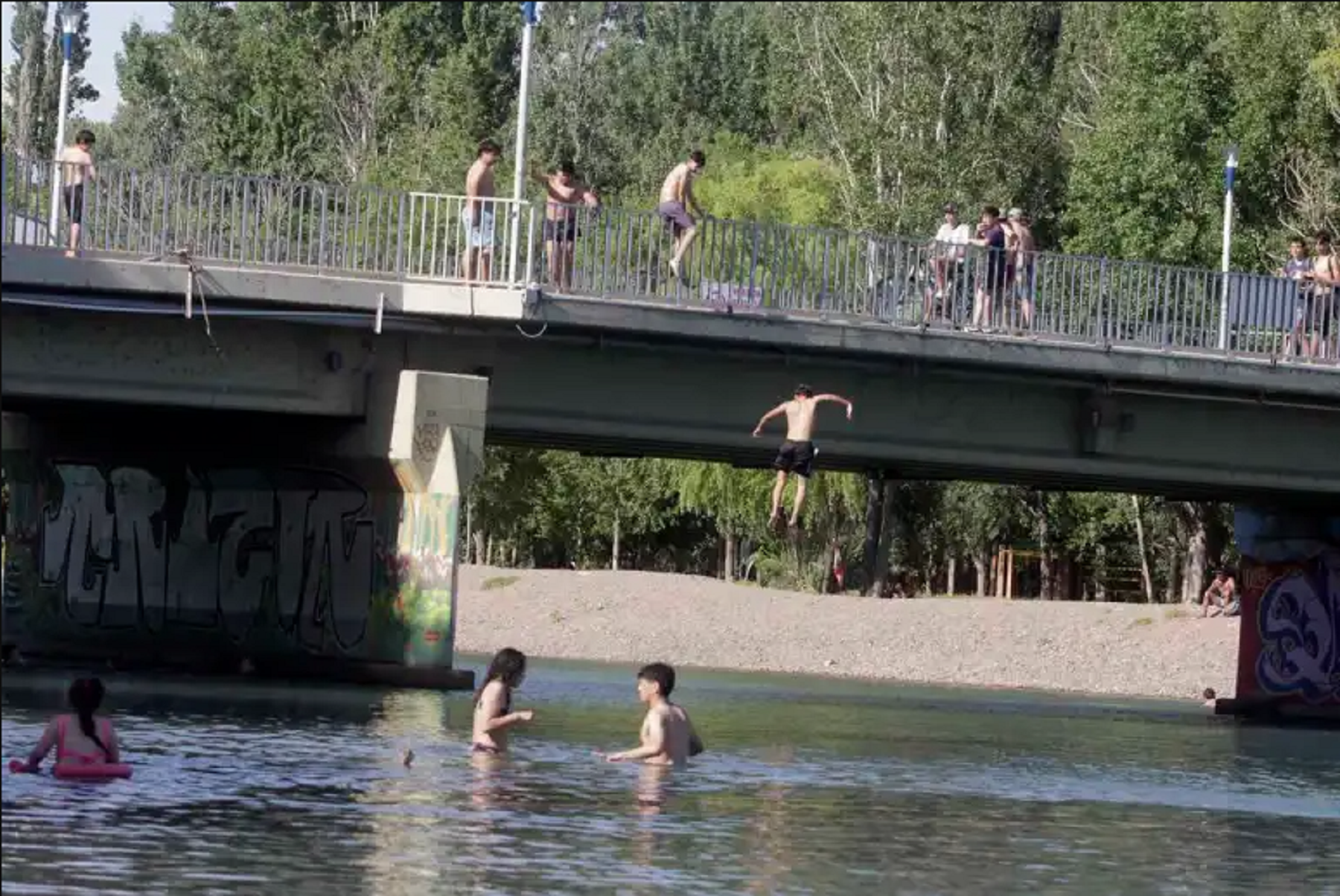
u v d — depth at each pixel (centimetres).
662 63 13375
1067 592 10450
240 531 4578
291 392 3966
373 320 3878
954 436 4341
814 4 9294
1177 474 4512
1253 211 8019
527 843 2120
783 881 1984
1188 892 2066
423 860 1998
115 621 4956
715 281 4000
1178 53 8138
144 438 4856
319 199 4103
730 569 10138
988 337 4166
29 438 5266
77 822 2134
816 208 8288
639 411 4125
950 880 2050
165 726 3142
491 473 10781
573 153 11619
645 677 2956
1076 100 9481
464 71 11319
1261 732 4616
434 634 4078
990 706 5181
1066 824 2545
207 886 1833
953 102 8762
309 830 2144
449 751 2920
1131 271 4316
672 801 2512
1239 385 4366
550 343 4062
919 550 10400
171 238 3762
